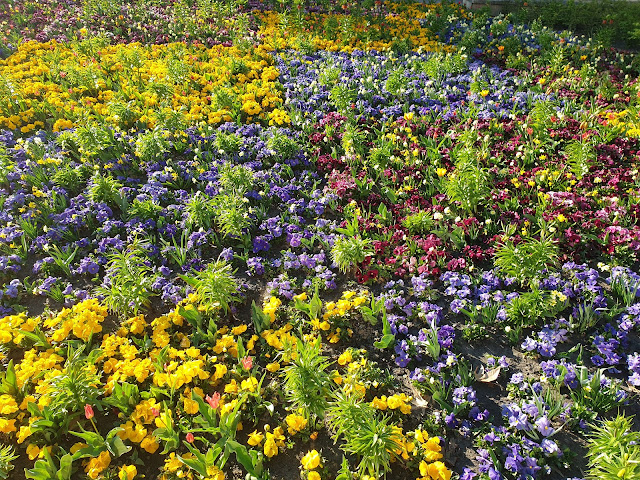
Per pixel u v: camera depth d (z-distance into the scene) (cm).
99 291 142
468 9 412
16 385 121
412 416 122
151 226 176
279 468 112
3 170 189
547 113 231
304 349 121
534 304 139
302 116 247
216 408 111
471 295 154
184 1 392
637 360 128
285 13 369
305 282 156
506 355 137
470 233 175
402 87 257
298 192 200
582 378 122
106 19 369
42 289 151
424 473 105
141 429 112
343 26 352
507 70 295
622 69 300
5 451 108
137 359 126
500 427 118
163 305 152
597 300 145
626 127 226
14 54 307
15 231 169
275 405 124
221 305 140
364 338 142
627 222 176
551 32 337
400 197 197
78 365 121
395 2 434
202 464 103
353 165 214
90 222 178
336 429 120
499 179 204
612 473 99
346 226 183
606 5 376
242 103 256
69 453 111
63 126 230
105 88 270
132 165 209
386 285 158
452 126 239
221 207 174
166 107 229
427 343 133
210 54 313
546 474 109
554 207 182
